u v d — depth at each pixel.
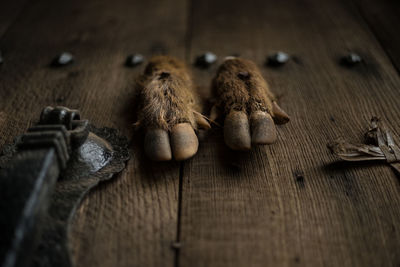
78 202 0.32
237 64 0.41
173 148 0.35
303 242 0.31
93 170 0.35
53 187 0.31
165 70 0.41
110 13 0.60
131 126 0.40
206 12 0.60
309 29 0.55
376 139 0.37
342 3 0.61
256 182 0.35
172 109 0.36
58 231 0.31
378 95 0.44
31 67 0.49
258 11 0.59
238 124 0.35
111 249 0.31
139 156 0.37
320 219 0.33
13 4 0.63
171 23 0.57
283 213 0.33
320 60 0.49
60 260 0.29
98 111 0.42
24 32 0.56
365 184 0.35
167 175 0.36
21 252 0.26
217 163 0.37
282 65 0.48
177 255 0.31
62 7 0.62
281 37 0.54
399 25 0.55
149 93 0.38
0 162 0.35
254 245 0.31
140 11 0.60
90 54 0.51
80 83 0.46
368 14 0.58
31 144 0.30
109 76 0.47
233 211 0.33
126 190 0.35
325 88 0.45
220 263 0.30
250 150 0.38
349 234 0.32
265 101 0.37
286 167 0.36
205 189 0.35
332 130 0.40
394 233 0.32
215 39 0.54
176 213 0.33
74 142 0.34
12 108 0.43
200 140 0.39
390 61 0.49
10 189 0.28
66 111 0.34
